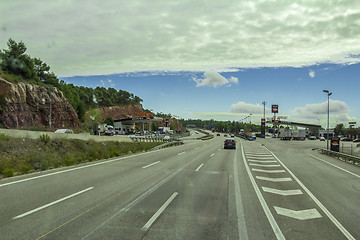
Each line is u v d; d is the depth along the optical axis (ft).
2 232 15.07
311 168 50.83
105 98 425.28
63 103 200.44
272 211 21.02
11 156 45.85
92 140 81.41
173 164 51.31
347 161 66.08
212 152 88.43
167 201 23.11
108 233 15.39
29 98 161.38
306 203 23.90
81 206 20.77
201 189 28.68
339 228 17.46
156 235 15.29
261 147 128.47
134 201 22.85
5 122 136.05
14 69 170.60
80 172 38.17
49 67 241.76
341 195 27.50
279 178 38.14
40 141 59.41
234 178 36.94
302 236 15.88
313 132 387.96
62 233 15.19
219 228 16.81
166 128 377.30
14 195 23.58
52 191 25.57
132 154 72.43
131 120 324.39
